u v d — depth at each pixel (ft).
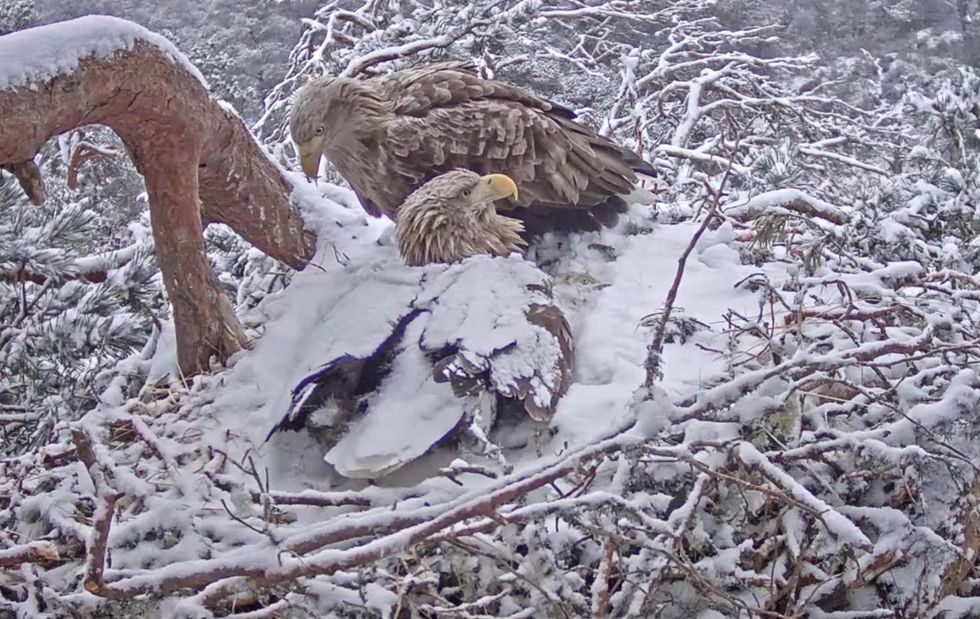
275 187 16.98
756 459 11.31
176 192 14.75
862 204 18.07
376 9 29.78
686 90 31.35
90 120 13.34
